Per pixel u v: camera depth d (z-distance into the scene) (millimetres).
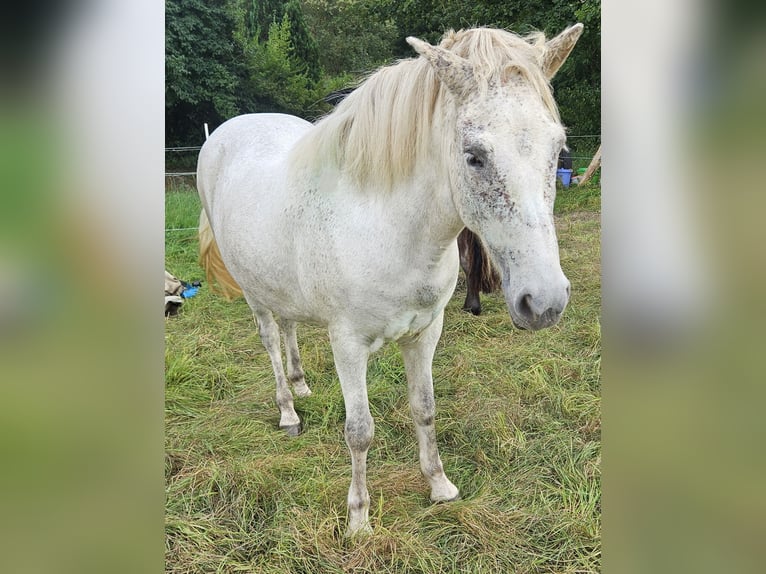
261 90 13938
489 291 3689
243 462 2316
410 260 1607
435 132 1463
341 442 2482
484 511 1997
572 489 2115
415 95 1509
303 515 2020
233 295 3029
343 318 1768
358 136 1637
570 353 3160
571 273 4305
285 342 2830
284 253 1950
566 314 3633
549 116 1225
